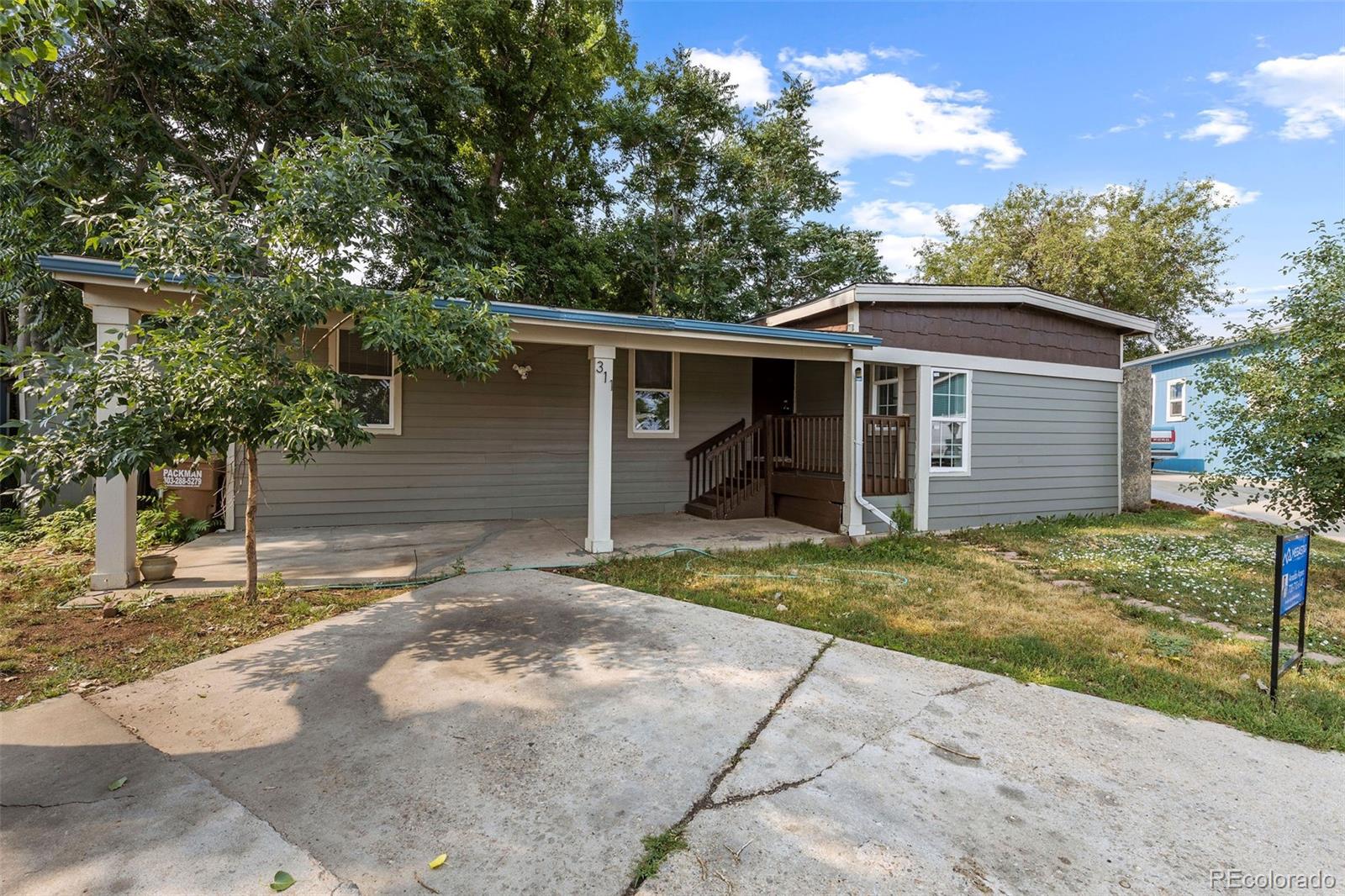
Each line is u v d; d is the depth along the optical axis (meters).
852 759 2.57
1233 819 2.23
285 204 3.98
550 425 8.72
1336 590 5.43
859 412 7.66
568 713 2.95
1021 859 1.98
